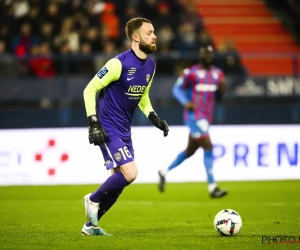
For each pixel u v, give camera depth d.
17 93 54.09
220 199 40.56
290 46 72.38
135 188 46.62
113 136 24.69
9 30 58.56
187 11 65.69
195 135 41.28
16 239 25.00
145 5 63.59
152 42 24.53
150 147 49.12
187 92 42.34
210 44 62.78
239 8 75.00
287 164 49.69
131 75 24.56
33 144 47.97
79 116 54.72
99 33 58.75
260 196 41.69
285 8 75.12
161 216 33.06
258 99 56.16
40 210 35.62
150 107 26.56
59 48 57.22
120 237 25.25
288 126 49.66
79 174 48.28
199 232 26.88
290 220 30.88
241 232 26.61
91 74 54.88
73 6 61.78
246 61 67.38
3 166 47.69
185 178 49.53
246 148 49.31
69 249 22.44
